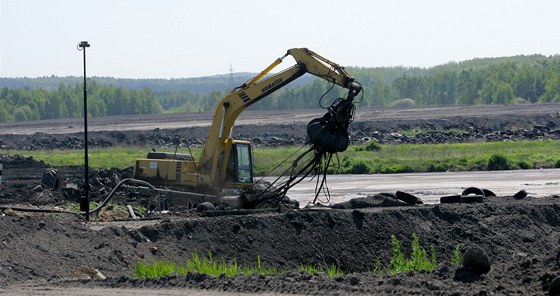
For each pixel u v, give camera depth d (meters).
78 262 21.12
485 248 27.80
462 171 61.00
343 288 15.62
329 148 31.34
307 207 32.19
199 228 25.64
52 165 63.53
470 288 15.20
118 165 64.94
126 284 17.48
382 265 26.30
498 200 33.53
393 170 61.62
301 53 34.25
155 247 23.91
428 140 86.81
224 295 15.68
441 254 27.27
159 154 38.38
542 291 14.87
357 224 27.61
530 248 28.44
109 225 27.00
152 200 35.22
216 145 35.91
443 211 29.55
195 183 36.06
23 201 39.09
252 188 36.56
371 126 96.62
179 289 16.58
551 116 102.94
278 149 79.44
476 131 93.50
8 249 20.70
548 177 53.78
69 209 36.25
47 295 16.41
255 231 26.11
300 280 16.55
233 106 35.62
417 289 15.23
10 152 81.81
